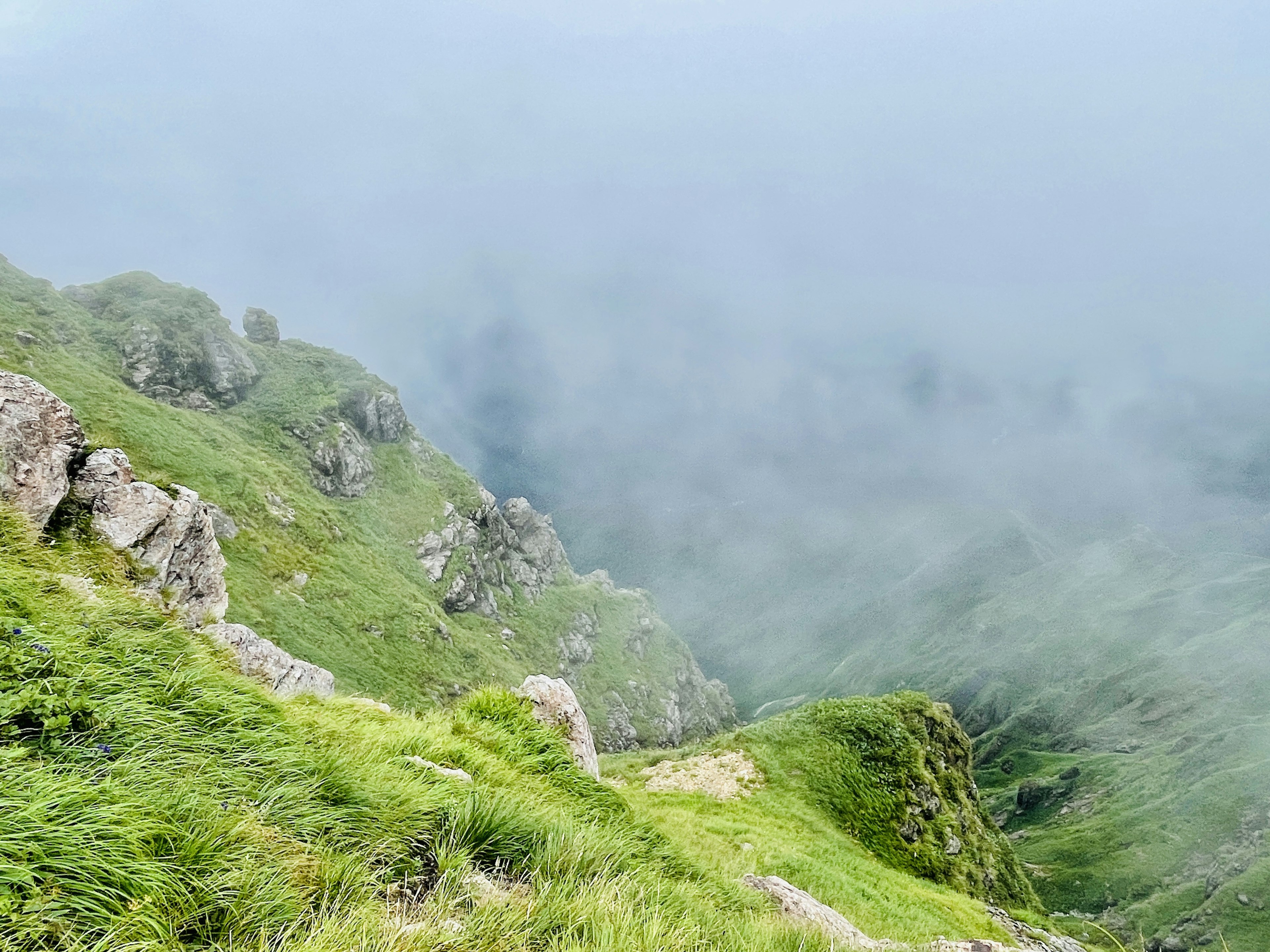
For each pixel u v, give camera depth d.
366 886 4.32
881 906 20.98
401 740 8.03
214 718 5.48
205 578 14.30
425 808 5.67
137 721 4.72
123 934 3.03
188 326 186.50
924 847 34.28
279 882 3.88
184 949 3.19
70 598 6.90
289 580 129.25
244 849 3.98
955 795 39.78
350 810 5.11
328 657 114.56
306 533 146.50
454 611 181.50
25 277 168.38
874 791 36.31
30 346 137.25
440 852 5.15
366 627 132.25
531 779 9.17
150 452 129.25
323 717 7.88
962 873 34.16
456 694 135.00
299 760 5.35
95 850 3.31
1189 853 162.75
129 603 7.29
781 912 9.52
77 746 4.17
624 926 4.60
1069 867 174.88
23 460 11.43
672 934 4.90
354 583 142.75
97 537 12.02
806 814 32.31
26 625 5.34
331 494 180.38
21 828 3.17
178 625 7.32
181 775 4.44
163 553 13.09
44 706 4.22
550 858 5.66
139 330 173.25
